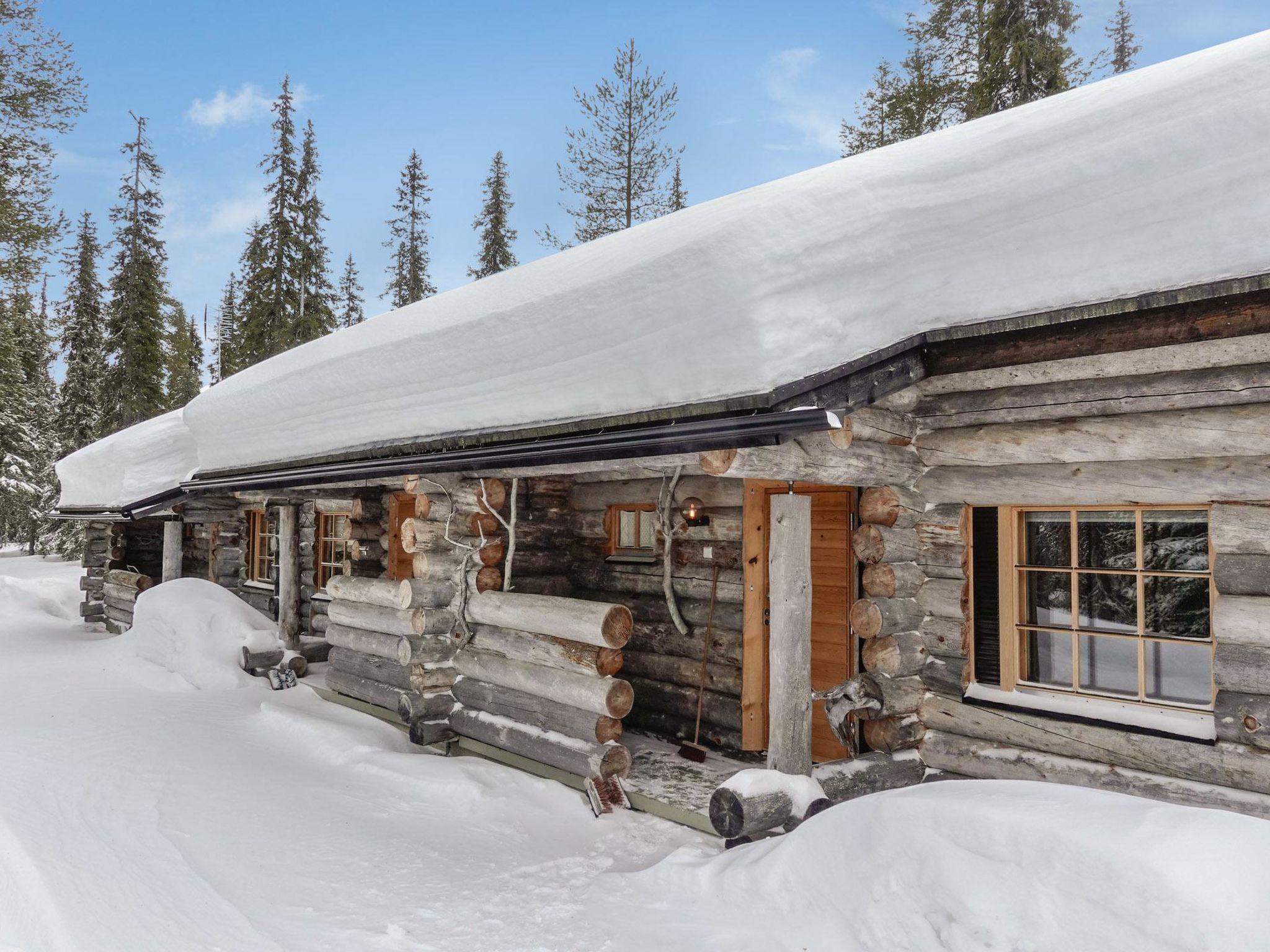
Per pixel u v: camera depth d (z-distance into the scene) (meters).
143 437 13.06
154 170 25.75
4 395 23.42
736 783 4.37
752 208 4.18
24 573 25.22
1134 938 2.54
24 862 4.22
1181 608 4.40
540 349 5.32
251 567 13.01
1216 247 3.70
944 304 4.60
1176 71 3.98
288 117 23.92
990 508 5.01
